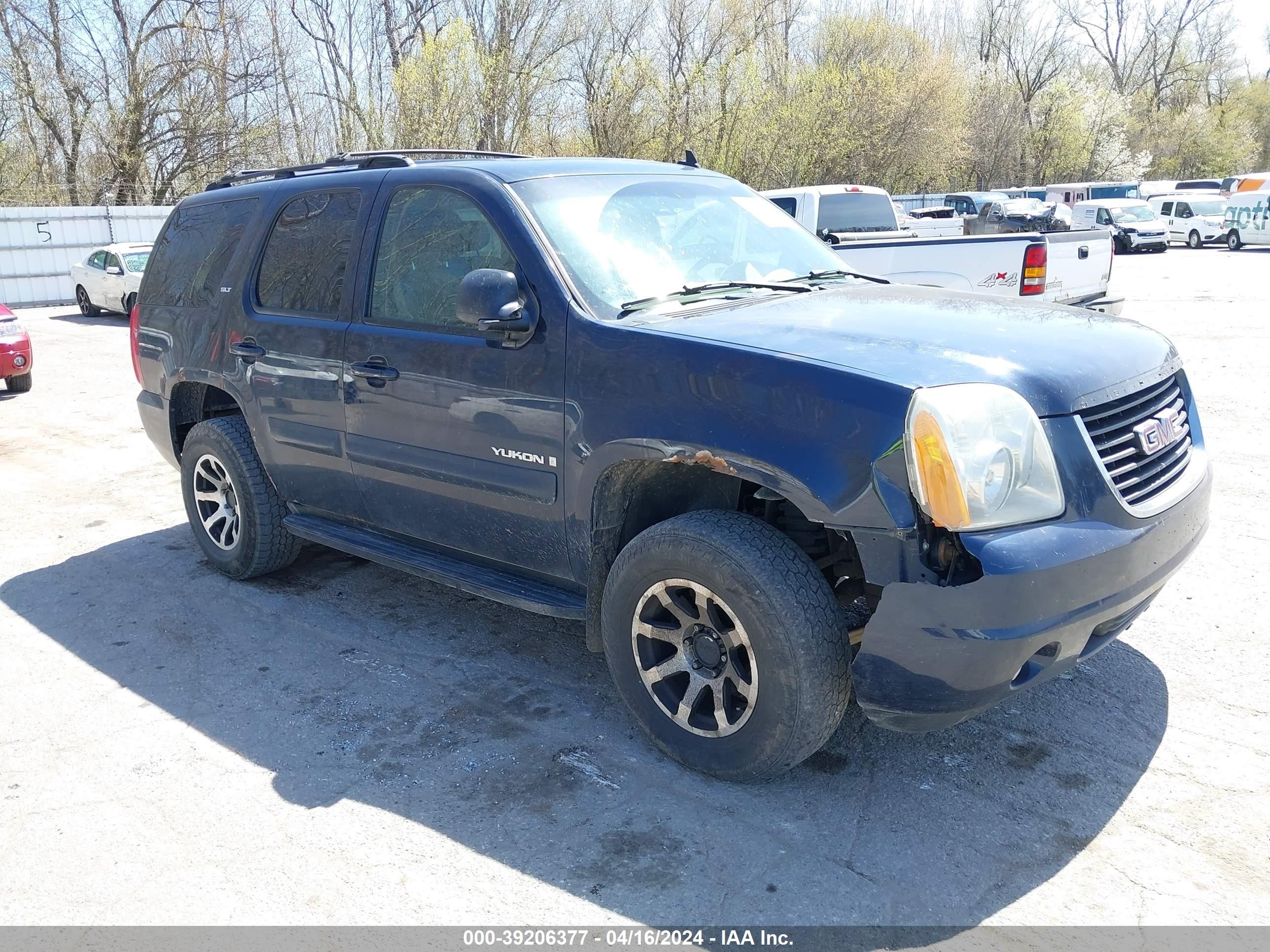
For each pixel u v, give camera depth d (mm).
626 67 32500
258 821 3102
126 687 4066
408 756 3461
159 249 5516
